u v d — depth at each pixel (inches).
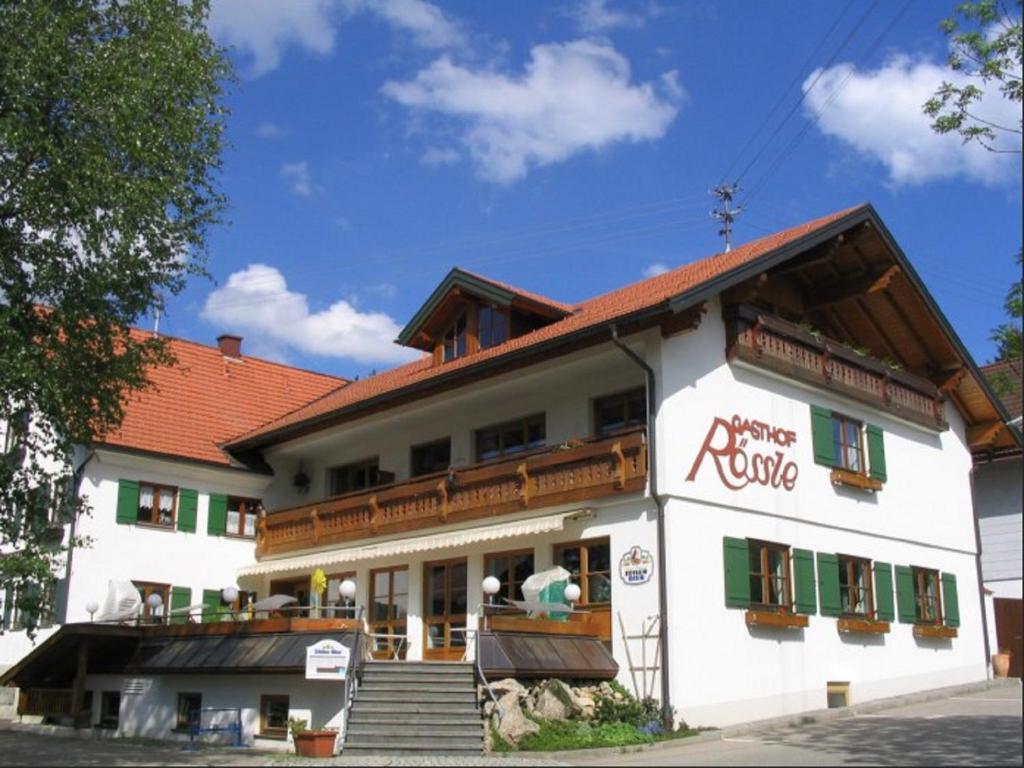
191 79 820.6
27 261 767.1
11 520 803.4
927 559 1114.1
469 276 1107.9
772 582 916.6
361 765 662.5
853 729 768.9
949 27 719.1
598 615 868.0
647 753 698.8
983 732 702.5
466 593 997.8
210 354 1432.1
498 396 1037.2
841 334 1159.0
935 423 1160.2
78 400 804.6
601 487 877.8
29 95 725.9
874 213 1016.2
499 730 730.2
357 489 1256.8
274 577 1237.7
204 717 877.8
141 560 1167.6
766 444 937.5
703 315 901.8
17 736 949.8
